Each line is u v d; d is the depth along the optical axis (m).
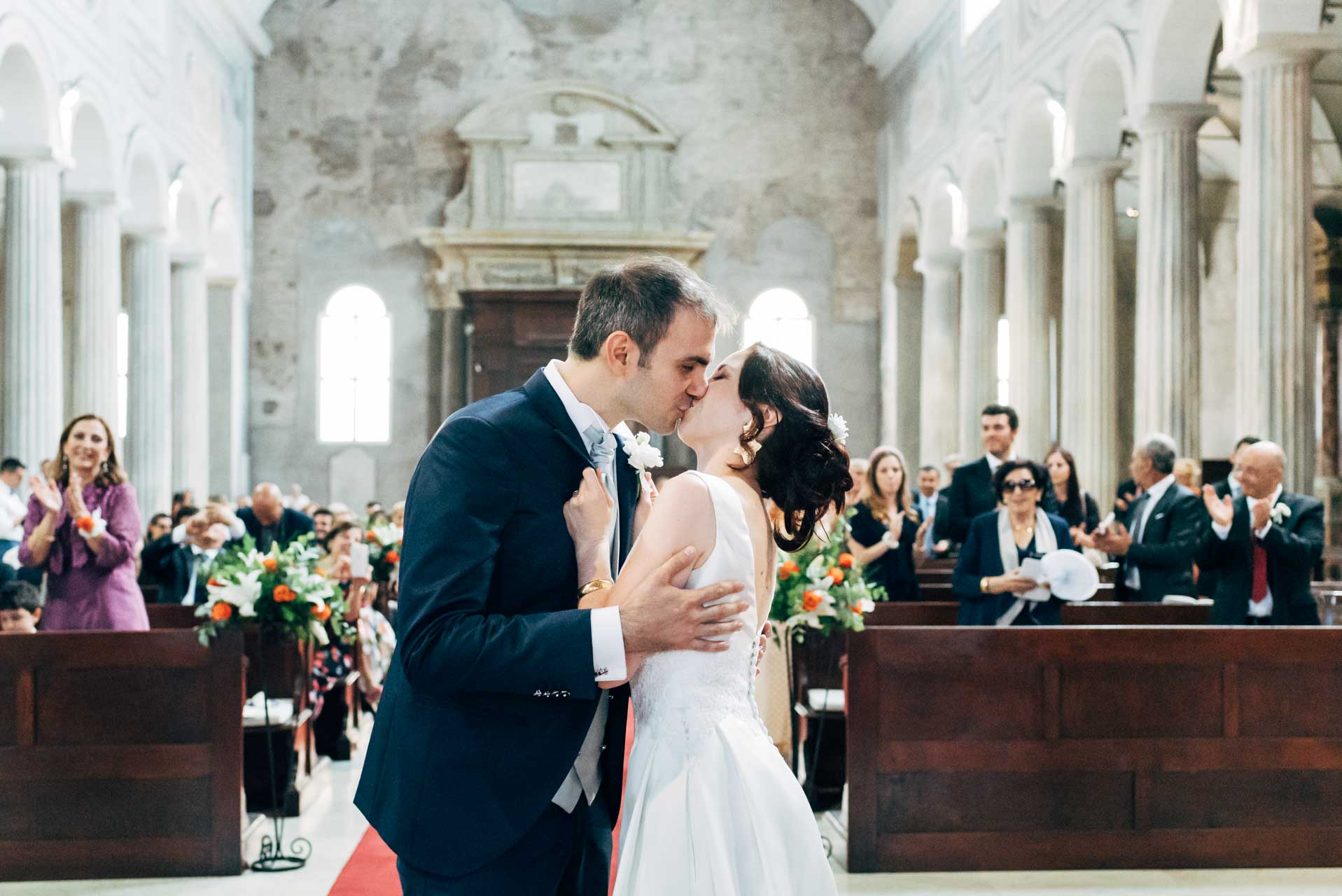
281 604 5.23
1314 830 4.97
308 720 6.18
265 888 4.73
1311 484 9.31
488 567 2.07
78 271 14.20
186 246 18.22
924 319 19.19
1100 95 12.64
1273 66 9.33
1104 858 4.92
